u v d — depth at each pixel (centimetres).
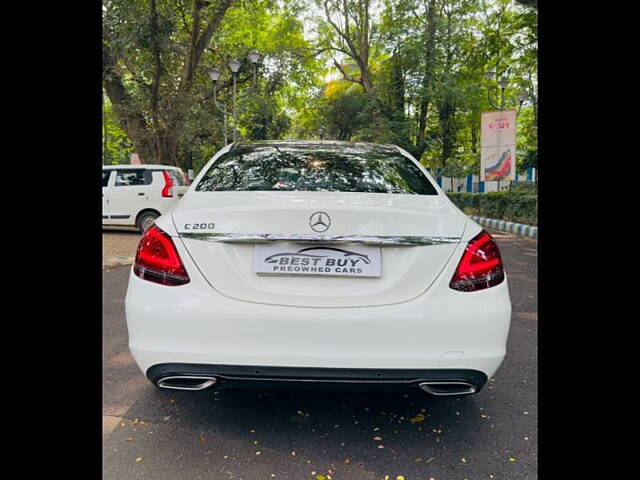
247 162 266
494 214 1440
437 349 193
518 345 355
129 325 203
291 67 2503
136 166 1089
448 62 2305
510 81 2288
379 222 199
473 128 2925
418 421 242
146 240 207
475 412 252
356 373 192
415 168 272
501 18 1950
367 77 2662
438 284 198
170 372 196
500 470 201
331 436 226
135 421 239
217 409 252
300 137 3247
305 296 196
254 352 193
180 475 196
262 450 214
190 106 1392
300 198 220
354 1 2597
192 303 195
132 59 1254
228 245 200
